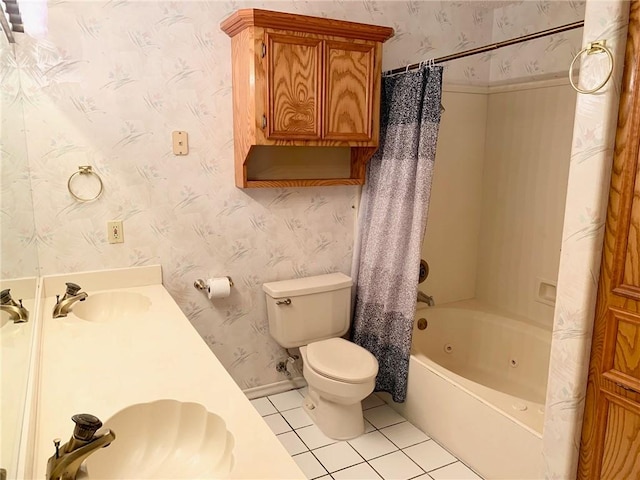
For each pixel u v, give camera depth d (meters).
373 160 2.65
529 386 2.71
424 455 2.23
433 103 2.21
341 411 2.34
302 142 2.29
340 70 2.31
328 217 2.78
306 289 2.55
